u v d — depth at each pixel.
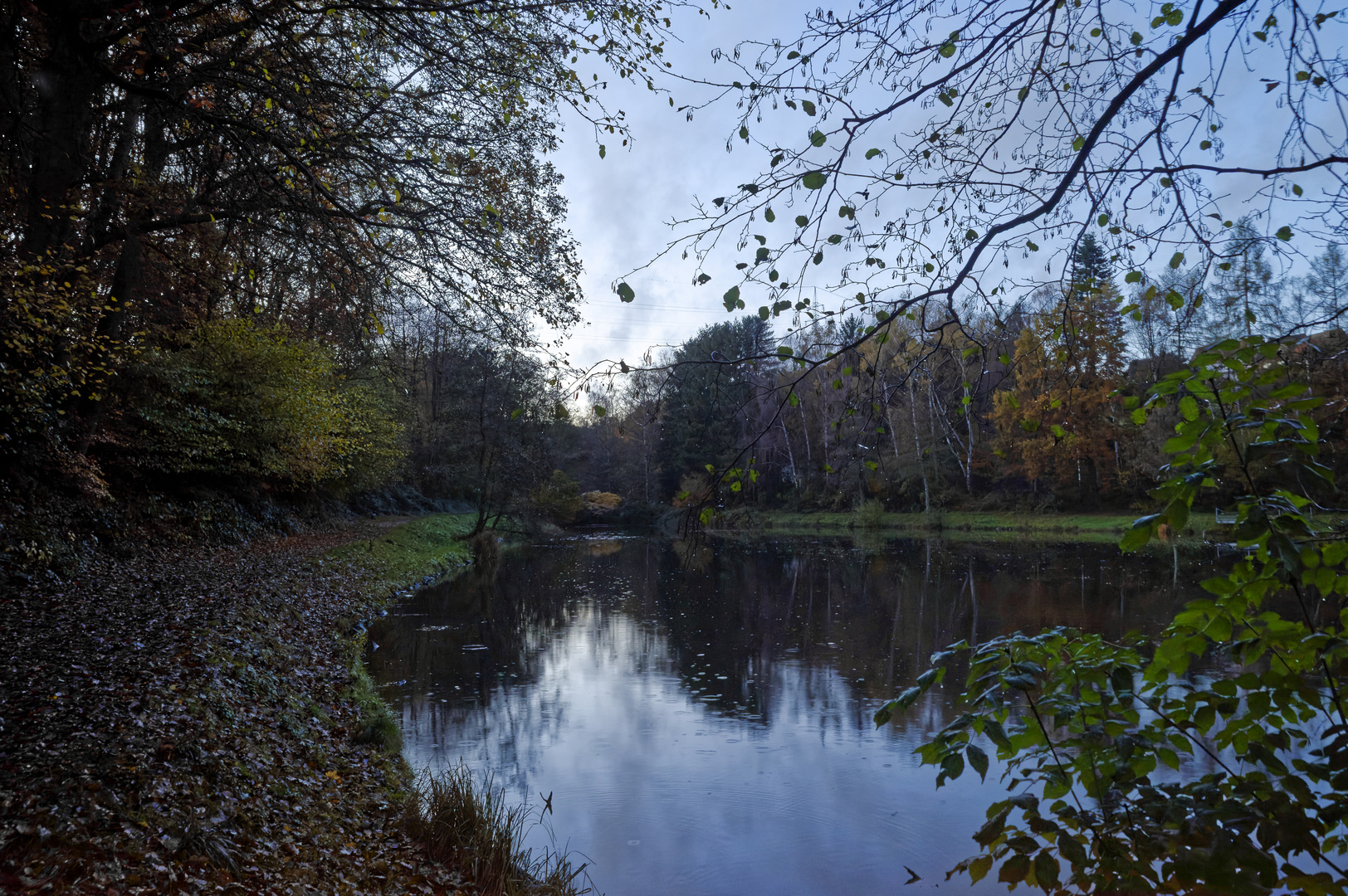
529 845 5.33
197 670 6.37
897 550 29.70
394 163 8.70
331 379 18.58
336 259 8.84
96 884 3.21
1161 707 2.12
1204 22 2.12
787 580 21.45
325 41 8.73
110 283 13.74
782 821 5.75
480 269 9.56
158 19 7.63
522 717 8.41
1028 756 2.29
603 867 5.03
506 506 33.41
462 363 27.31
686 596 18.48
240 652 7.59
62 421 11.10
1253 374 1.93
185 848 3.72
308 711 7.12
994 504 38.56
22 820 3.49
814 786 6.40
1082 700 2.13
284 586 12.53
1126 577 19.25
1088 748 2.09
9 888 3.01
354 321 8.73
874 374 2.68
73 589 9.16
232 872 3.72
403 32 7.66
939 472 37.97
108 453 13.38
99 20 8.34
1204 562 21.66
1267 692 2.00
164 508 14.62
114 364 11.91
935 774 6.67
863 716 8.49
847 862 5.10
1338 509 1.80
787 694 9.45
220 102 8.01
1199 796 1.94
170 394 14.62
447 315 9.50
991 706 2.07
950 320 2.46
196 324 15.63
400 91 8.93
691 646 12.38
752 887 4.79
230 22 8.95
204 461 15.86
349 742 6.84
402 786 6.02
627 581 21.83
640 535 46.50
